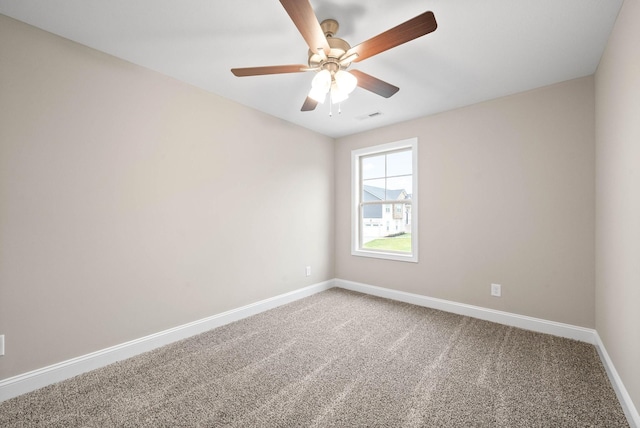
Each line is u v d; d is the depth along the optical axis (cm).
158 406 156
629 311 150
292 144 349
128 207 211
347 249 404
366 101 285
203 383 177
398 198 362
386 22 169
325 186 400
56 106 179
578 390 168
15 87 164
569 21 167
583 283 233
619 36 160
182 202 243
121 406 156
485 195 284
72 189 185
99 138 197
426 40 186
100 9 157
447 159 308
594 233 228
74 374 184
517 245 265
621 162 162
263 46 195
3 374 160
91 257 193
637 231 138
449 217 307
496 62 213
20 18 165
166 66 220
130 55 204
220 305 272
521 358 206
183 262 244
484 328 261
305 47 196
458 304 301
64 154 182
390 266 357
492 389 170
